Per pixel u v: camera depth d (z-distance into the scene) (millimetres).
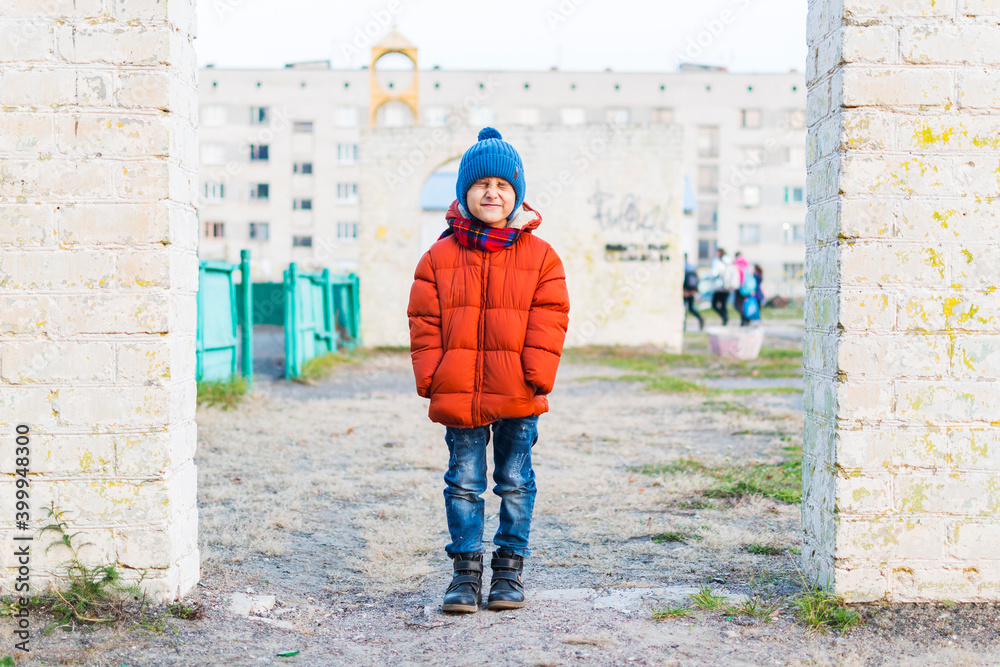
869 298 2660
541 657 2418
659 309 16609
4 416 2635
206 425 6875
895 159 2654
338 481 5008
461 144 16438
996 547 2693
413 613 2924
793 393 9492
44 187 2617
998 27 2656
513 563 2916
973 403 2678
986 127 2660
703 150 51969
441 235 2982
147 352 2664
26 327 2629
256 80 49812
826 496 2770
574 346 16609
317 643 2621
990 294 2672
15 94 2602
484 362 2775
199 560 3195
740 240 52031
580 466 5520
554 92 50938
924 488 2686
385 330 16609
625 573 3273
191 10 2873
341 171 50281
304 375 10609
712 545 3562
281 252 50562
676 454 5934
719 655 2410
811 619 2594
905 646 2451
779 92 51688
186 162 2840
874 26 2637
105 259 2635
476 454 2934
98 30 2615
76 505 2662
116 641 2461
